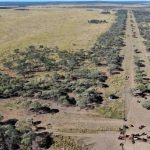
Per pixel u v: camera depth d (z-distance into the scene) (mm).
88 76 76125
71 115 55250
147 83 73375
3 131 46594
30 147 44094
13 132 46281
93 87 69375
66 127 50781
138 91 67062
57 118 53969
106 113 56188
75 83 70438
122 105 59969
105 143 46062
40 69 83500
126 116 55312
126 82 73812
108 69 83750
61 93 64000
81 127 50844
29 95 63562
